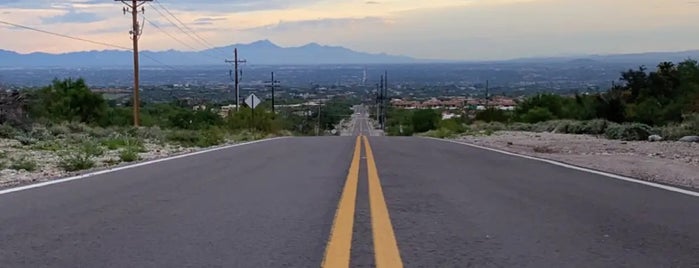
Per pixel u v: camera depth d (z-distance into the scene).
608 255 6.02
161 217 7.90
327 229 7.12
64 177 12.32
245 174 13.07
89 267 5.52
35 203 8.98
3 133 23.09
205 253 6.02
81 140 23.95
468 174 12.99
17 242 6.48
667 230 7.16
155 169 14.12
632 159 16.98
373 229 7.11
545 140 27.23
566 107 58.00
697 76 46.50
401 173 13.16
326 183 11.41
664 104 45.34
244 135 37.34
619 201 9.26
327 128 92.88
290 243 6.43
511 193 10.09
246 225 7.37
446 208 8.58
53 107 44.34
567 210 8.46
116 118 48.41
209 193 10.08
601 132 31.70
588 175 12.83
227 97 110.94
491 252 6.09
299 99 143.88
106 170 13.75
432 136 38.59
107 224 7.44
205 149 22.64
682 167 14.81
